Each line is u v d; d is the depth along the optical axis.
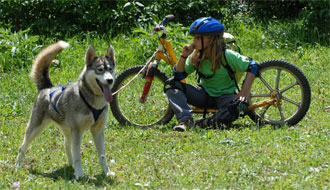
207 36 6.59
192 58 6.80
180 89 6.95
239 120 7.32
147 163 5.55
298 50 11.26
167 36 10.72
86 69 5.07
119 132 6.86
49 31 11.54
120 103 7.88
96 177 5.16
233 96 6.89
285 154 5.60
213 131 6.48
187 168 5.36
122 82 7.36
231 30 12.48
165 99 8.13
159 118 7.50
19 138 6.62
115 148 6.24
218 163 5.46
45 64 5.63
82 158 5.86
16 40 10.41
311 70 10.02
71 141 5.27
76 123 5.08
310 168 5.13
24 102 8.19
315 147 5.81
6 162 5.68
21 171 5.28
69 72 9.74
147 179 5.10
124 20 12.02
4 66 9.95
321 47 11.44
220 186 4.78
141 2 12.24
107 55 5.23
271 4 13.79
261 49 11.65
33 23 11.70
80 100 5.03
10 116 7.61
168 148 6.08
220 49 6.70
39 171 5.39
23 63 10.07
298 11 13.78
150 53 10.46
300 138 6.12
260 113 7.49
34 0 11.64
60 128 5.41
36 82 5.64
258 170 5.13
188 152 5.91
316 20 12.46
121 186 4.86
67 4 11.59
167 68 9.70
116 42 11.06
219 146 6.02
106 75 4.98
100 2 11.94
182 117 6.80
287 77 9.12
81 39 11.47
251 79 6.63
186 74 6.98
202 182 4.93
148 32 11.08
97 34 11.74
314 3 12.30
